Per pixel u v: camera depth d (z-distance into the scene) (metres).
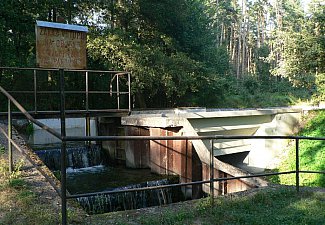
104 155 13.23
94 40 16.28
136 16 19.58
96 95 19.39
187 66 19.42
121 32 17.25
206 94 24.39
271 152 15.30
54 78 17.95
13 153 6.82
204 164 10.04
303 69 19.78
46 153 11.45
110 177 10.57
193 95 23.55
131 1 18.86
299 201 5.17
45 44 4.46
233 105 29.73
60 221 4.08
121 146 12.65
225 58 32.09
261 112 15.02
